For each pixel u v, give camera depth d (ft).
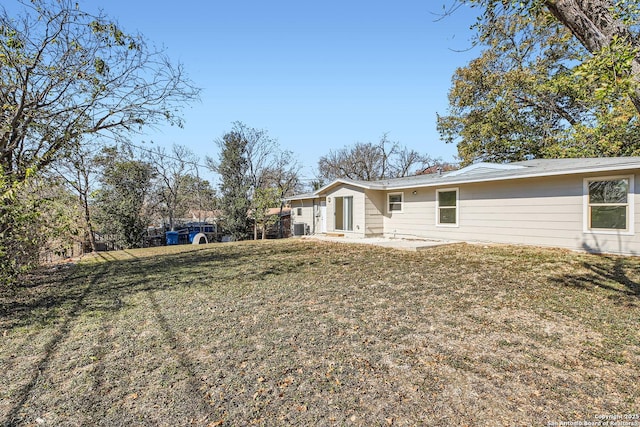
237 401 8.12
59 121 24.22
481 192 34.96
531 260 24.93
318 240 45.27
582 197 27.86
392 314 14.08
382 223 45.88
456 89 59.82
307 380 8.99
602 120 44.27
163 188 78.59
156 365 9.98
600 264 22.81
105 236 54.39
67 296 18.66
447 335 11.82
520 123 57.72
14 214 17.19
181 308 15.47
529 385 8.56
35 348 11.39
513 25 29.45
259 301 16.31
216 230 72.69
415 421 7.28
